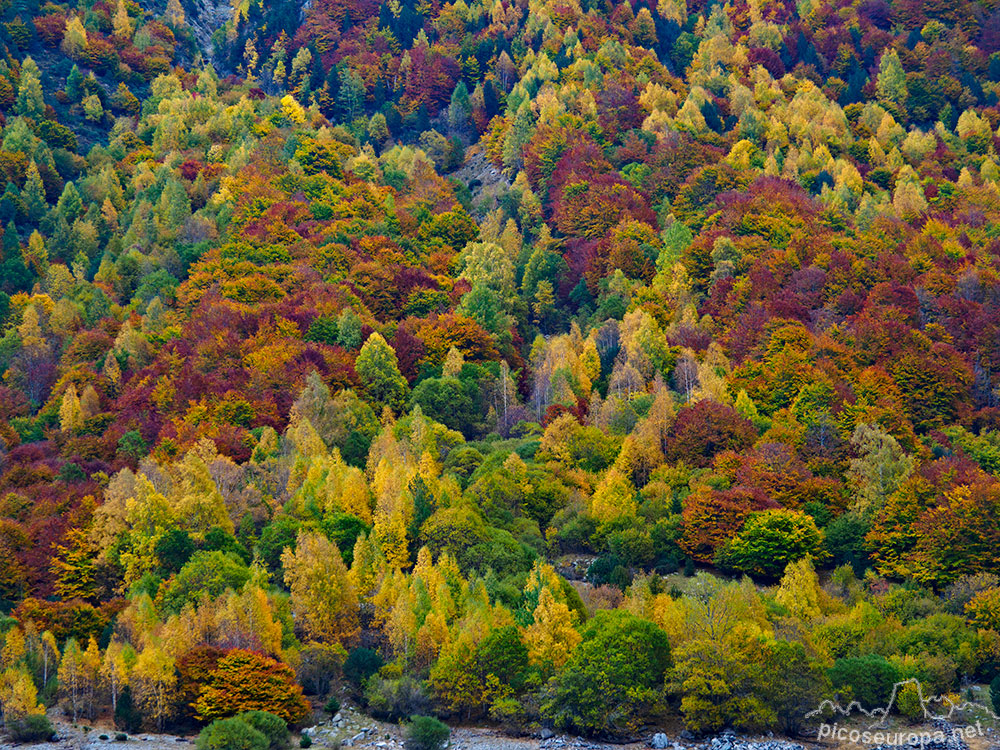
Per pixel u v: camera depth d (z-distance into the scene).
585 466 165.12
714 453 166.38
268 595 124.88
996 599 129.62
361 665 118.38
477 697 115.06
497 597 129.12
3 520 141.25
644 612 123.94
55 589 135.25
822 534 146.88
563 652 117.06
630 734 112.56
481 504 150.50
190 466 149.38
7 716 109.75
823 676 115.06
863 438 162.50
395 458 156.75
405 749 108.44
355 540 140.88
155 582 131.25
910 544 145.12
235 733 104.81
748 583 130.75
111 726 112.62
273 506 151.12
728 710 112.81
